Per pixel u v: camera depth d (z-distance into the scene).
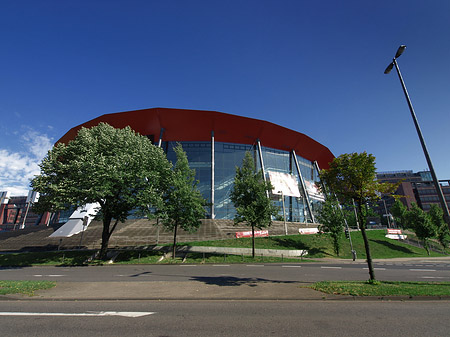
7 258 23.08
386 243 39.97
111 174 20.91
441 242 45.00
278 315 6.70
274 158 57.84
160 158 25.75
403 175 127.56
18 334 5.32
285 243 31.45
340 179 13.03
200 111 47.34
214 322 6.09
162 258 23.50
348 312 7.00
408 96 13.23
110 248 27.31
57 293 9.31
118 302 8.16
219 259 23.33
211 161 50.06
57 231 35.66
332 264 22.73
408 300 8.51
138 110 46.78
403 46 13.43
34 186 22.20
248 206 24.67
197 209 24.39
